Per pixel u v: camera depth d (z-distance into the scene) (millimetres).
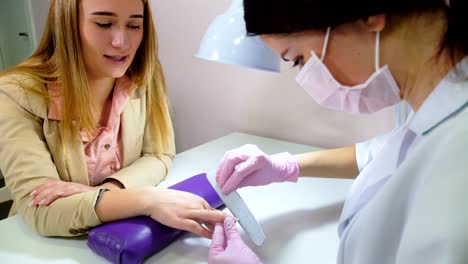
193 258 721
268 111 1366
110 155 1028
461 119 444
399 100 604
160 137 1145
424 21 480
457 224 367
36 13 1808
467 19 449
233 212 806
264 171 868
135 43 922
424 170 449
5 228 824
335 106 675
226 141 1351
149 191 811
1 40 2074
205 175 963
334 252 729
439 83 493
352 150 908
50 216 781
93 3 822
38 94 868
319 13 499
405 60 518
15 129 844
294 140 1351
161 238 737
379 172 610
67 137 905
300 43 561
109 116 1021
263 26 545
